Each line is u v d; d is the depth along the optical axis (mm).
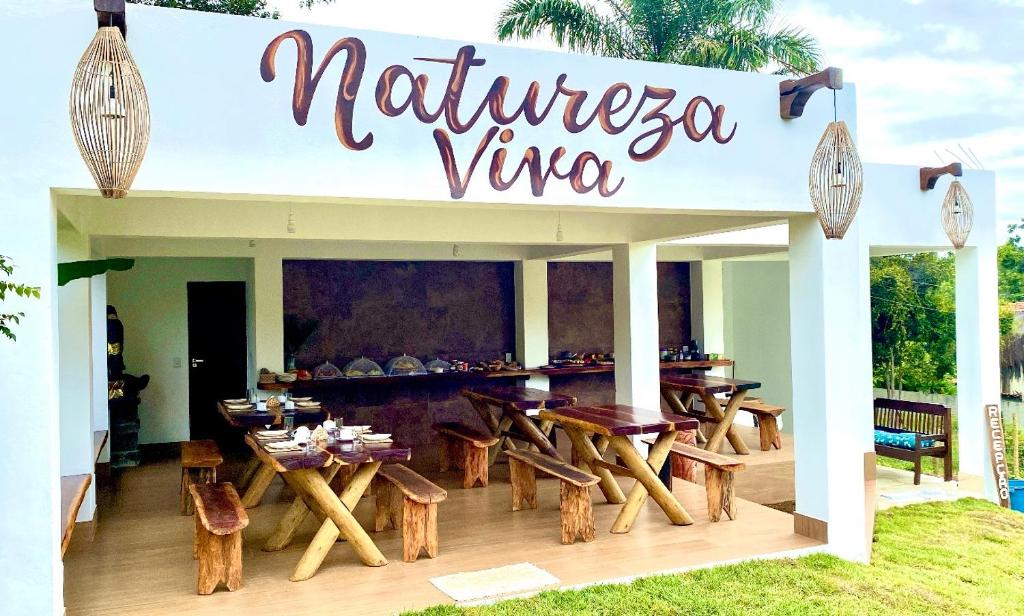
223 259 10648
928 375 15984
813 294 5949
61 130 4008
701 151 5523
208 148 4297
